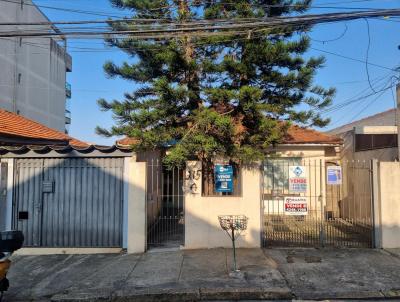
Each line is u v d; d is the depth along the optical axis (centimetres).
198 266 783
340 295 634
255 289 651
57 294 659
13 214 955
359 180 1225
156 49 952
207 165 944
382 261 802
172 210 1071
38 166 961
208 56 999
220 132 870
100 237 941
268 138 898
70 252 936
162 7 991
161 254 883
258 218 923
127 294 647
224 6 962
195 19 926
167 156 873
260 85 955
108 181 948
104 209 945
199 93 955
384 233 903
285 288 655
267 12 986
